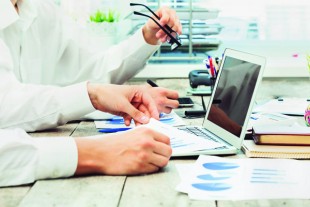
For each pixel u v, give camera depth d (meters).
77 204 0.69
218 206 0.68
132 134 0.84
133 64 1.48
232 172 0.81
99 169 0.81
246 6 1.96
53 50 1.47
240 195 0.71
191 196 0.71
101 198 0.71
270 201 0.70
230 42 2.00
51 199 0.71
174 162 0.89
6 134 0.80
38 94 1.08
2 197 0.73
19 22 1.30
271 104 1.38
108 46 1.75
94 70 1.50
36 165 0.78
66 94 1.09
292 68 1.85
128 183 0.77
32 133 1.09
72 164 0.79
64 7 1.80
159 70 1.87
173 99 1.27
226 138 0.99
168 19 1.32
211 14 1.92
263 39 2.00
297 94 1.63
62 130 1.13
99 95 1.08
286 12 1.98
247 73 1.00
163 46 1.91
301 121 1.20
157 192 0.73
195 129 1.11
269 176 0.80
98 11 1.78
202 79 1.55
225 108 1.04
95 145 0.82
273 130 0.94
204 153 0.92
